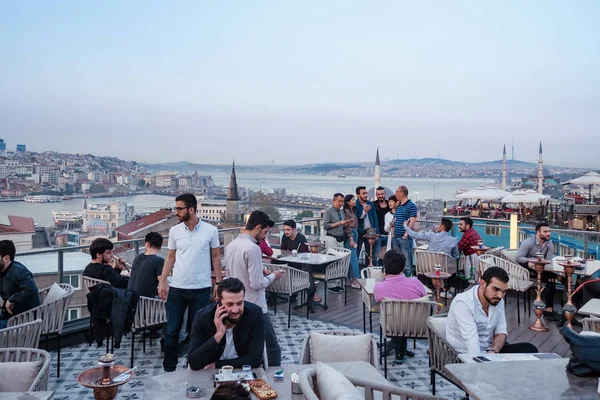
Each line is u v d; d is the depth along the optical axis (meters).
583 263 6.54
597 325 3.66
